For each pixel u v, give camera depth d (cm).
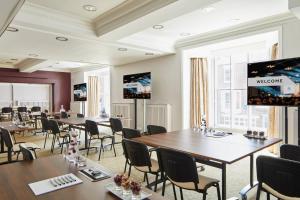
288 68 345
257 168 203
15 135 747
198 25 464
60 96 1198
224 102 639
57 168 187
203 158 225
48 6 374
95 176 169
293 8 301
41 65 889
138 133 360
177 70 620
